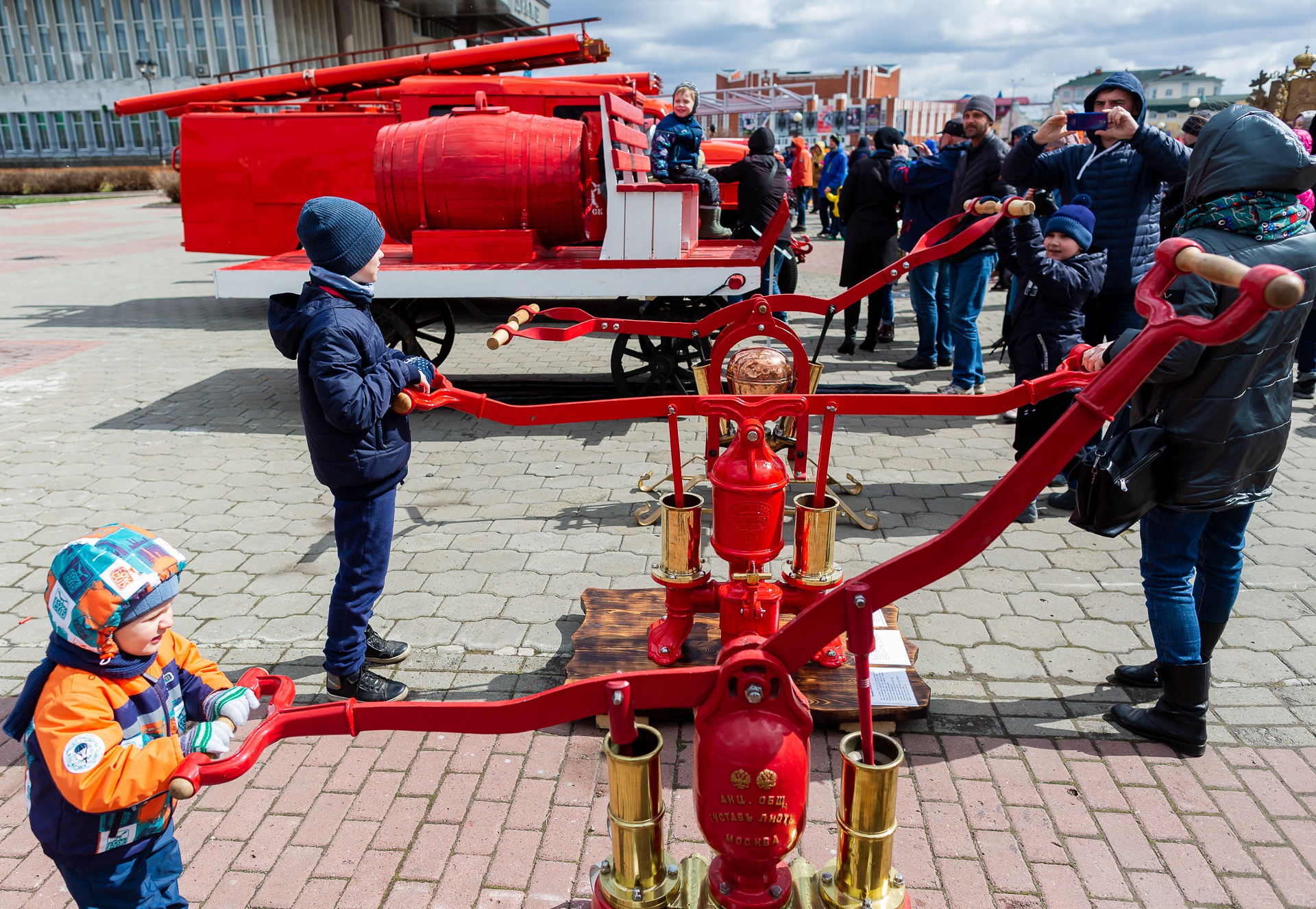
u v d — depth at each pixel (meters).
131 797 1.61
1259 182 2.41
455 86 8.30
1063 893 2.32
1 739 3.06
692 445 5.99
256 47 41.66
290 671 3.46
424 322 6.71
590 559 4.32
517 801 2.72
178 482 5.49
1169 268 1.42
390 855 2.51
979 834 2.54
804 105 23.53
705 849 2.49
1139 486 2.54
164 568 1.68
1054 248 4.37
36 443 6.21
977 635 3.58
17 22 43.94
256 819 2.66
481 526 4.72
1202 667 2.81
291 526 4.82
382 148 6.16
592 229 6.75
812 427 6.36
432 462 5.75
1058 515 4.75
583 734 3.04
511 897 2.35
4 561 4.45
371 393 2.72
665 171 6.68
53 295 12.58
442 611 3.85
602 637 3.32
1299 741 2.93
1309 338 6.48
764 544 2.56
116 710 1.67
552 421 2.77
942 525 4.63
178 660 1.89
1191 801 2.66
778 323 3.33
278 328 2.77
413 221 6.23
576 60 9.23
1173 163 4.30
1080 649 3.48
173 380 7.85
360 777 2.84
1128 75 4.42
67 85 44.94
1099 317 5.03
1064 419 1.40
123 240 20.17
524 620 3.76
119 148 45.72
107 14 42.97
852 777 1.65
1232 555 2.85
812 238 17.52
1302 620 3.65
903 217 8.04
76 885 1.79
